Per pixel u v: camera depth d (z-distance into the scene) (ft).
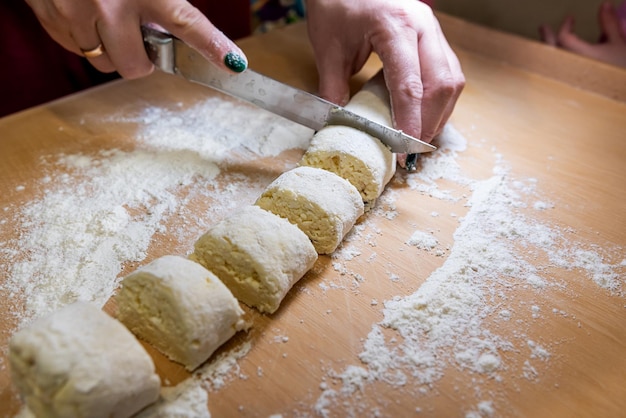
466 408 2.98
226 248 3.32
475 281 3.73
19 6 5.74
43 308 3.39
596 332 3.44
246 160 4.74
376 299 3.56
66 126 5.01
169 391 2.96
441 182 4.63
